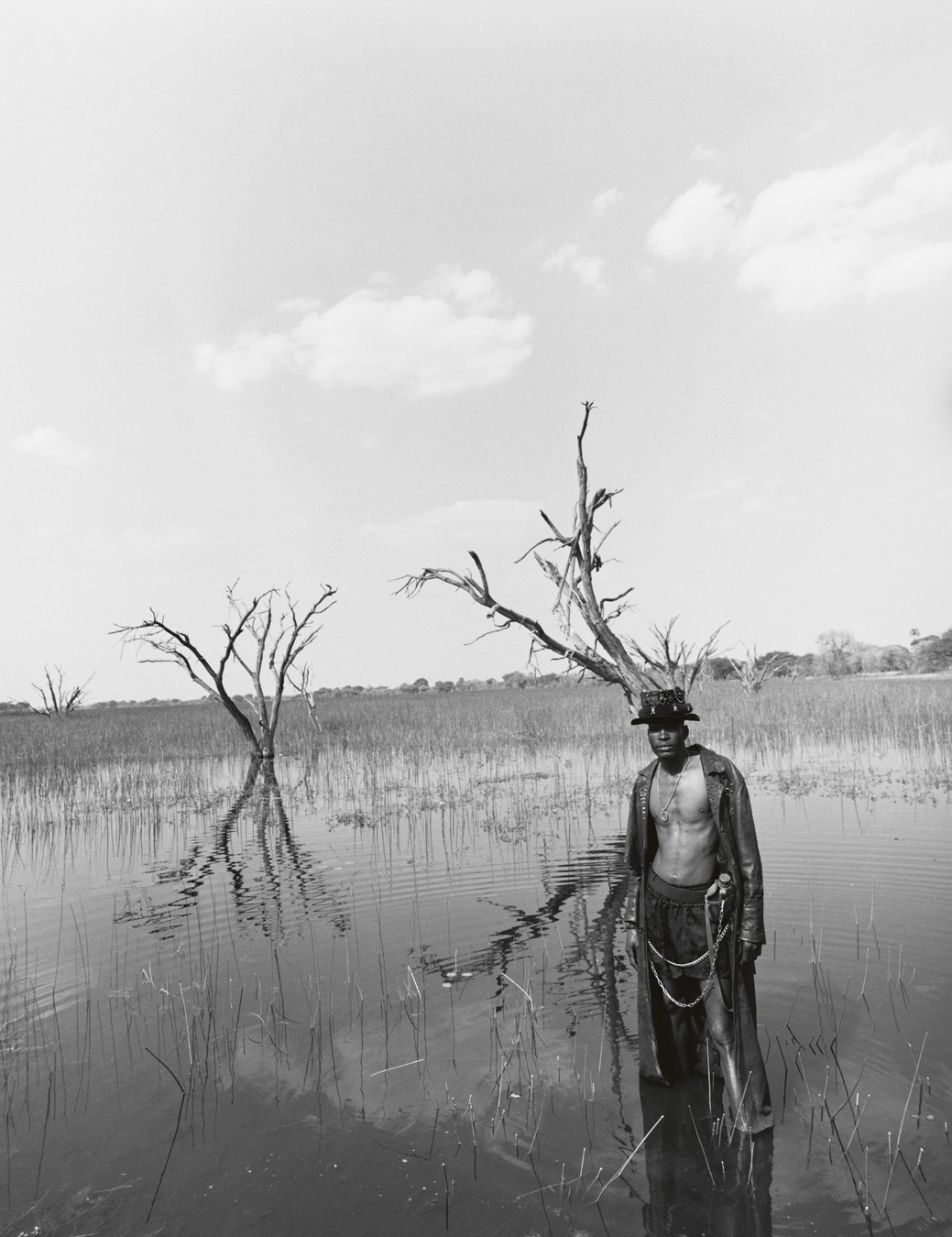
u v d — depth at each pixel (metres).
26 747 26.61
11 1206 3.63
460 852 10.36
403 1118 4.25
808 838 10.00
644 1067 4.55
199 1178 3.79
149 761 23.91
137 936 7.43
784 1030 5.00
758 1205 3.48
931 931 6.57
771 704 27.81
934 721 22.16
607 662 12.61
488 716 32.12
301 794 16.25
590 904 7.96
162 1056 5.00
